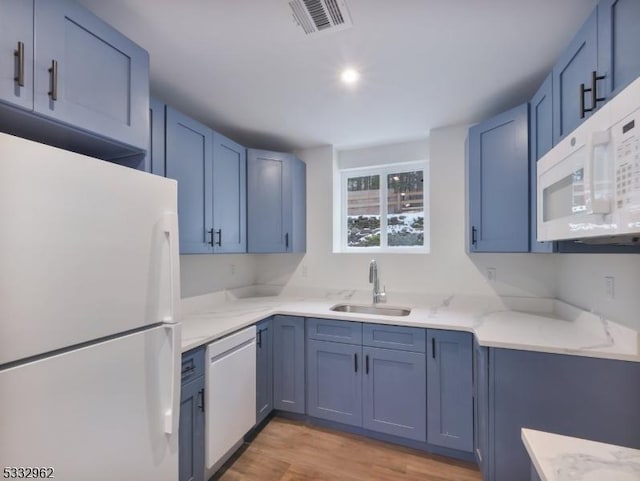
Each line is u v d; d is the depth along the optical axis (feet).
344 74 5.54
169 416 3.60
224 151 7.27
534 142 5.44
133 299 3.25
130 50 3.95
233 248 7.54
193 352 5.07
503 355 4.94
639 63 2.81
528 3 3.88
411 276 8.33
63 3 3.21
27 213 2.42
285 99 6.48
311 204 9.55
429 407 6.29
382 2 3.86
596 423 4.44
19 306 2.36
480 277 7.67
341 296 9.12
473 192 6.64
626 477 1.97
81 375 2.79
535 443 2.33
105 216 3.00
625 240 3.51
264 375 7.23
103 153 4.24
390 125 7.82
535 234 5.44
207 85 5.91
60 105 3.17
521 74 5.52
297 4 3.89
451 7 3.95
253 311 7.46
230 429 5.83
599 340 4.92
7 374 2.31
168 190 3.69
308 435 6.97
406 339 6.49
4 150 2.29
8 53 2.77
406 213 9.18
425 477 5.68
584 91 3.56
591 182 2.65
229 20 4.17
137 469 3.28
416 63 5.19
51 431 2.57
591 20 3.54
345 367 7.01
